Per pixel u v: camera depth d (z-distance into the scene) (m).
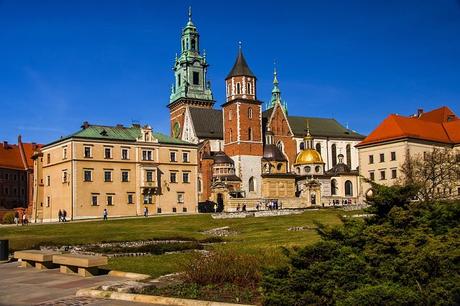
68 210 108.94
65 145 111.25
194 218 86.69
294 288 16.94
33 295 22.27
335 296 16.05
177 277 24.19
